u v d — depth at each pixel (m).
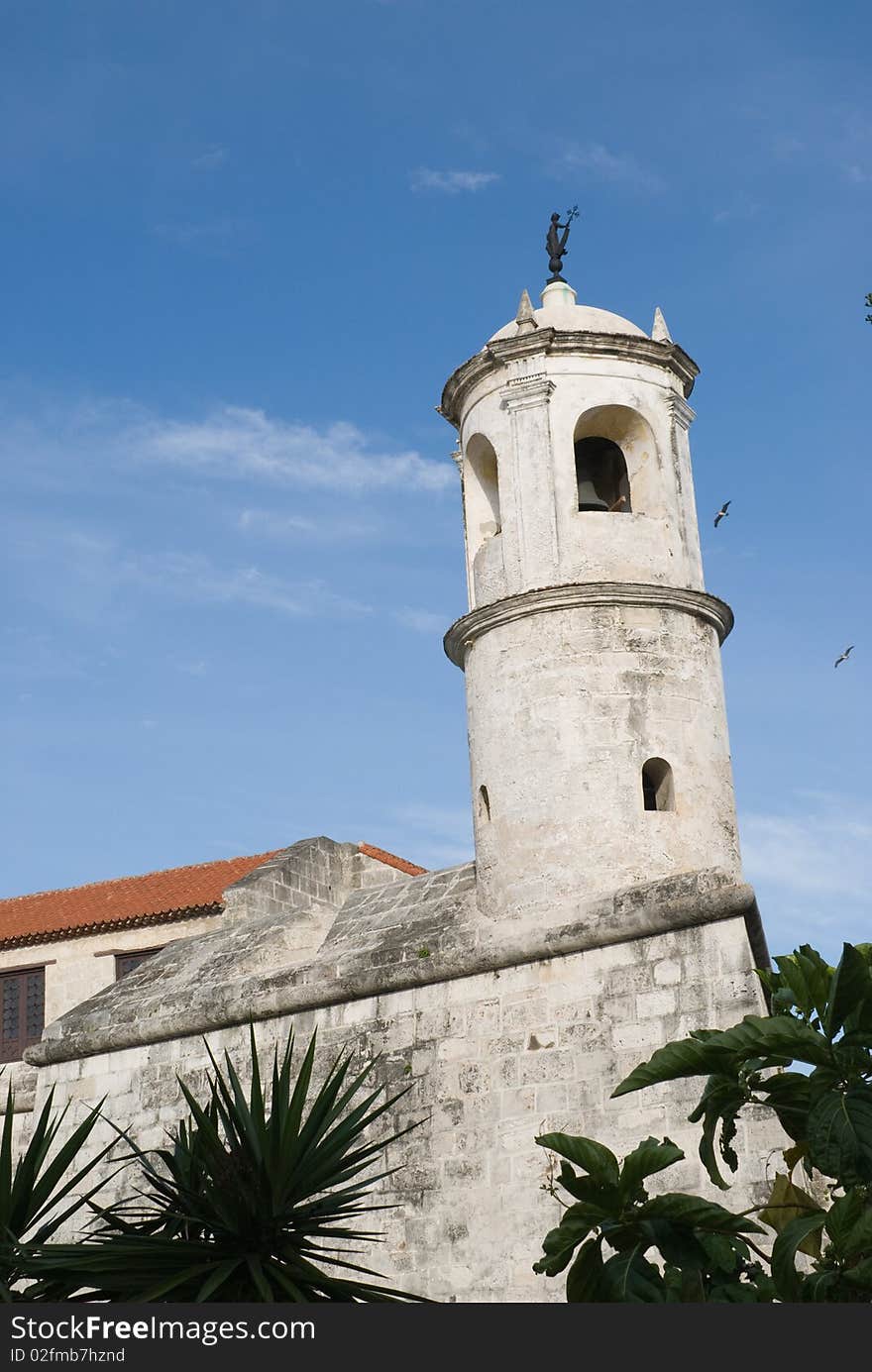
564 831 20.31
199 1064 22.86
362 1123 13.04
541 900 20.17
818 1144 11.51
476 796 21.66
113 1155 23.12
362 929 22.92
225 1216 12.05
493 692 21.47
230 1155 12.22
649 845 20.20
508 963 20.06
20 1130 24.73
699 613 21.70
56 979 33.09
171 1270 11.89
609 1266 11.68
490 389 22.58
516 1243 18.67
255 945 24.34
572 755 20.58
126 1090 23.52
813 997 13.72
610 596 21.06
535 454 21.83
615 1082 18.69
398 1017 20.86
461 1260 19.00
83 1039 24.06
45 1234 13.50
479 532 22.92
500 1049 19.75
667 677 21.12
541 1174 18.77
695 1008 18.48
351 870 30.34
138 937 32.66
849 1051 11.95
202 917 32.00
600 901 19.62
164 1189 13.41
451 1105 19.86
